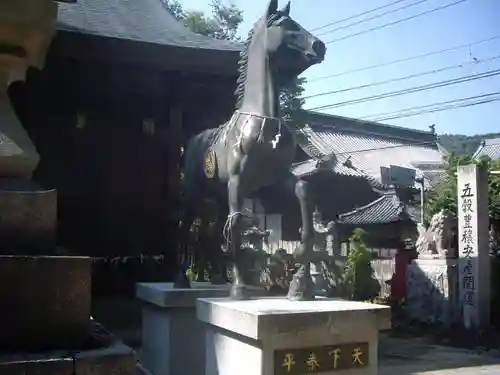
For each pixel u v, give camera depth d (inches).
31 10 114.4
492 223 603.2
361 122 1290.6
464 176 503.2
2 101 120.8
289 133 220.7
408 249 778.2
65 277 100.8
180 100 426.3
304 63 217.8
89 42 364.8
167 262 363.6
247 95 227.5
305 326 169.0
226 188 247.8
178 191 425.4
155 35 398.0
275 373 164.7
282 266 239.8
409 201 990.4
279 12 219.5
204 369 234.1
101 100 421.7
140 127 428.8
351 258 591.8
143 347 271.9
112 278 410.3
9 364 85.7
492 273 543.8
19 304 97.3
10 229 105.1
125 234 418.3
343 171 901.8
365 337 180.1
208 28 760.3
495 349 432.5
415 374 346.0
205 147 264.5
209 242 280.7
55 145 409.4
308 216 210.1
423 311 536.1
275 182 223.0
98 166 418.3
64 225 406.9
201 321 213.6
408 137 1360.7
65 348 98.6
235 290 207.5
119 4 446.6
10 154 114.4
